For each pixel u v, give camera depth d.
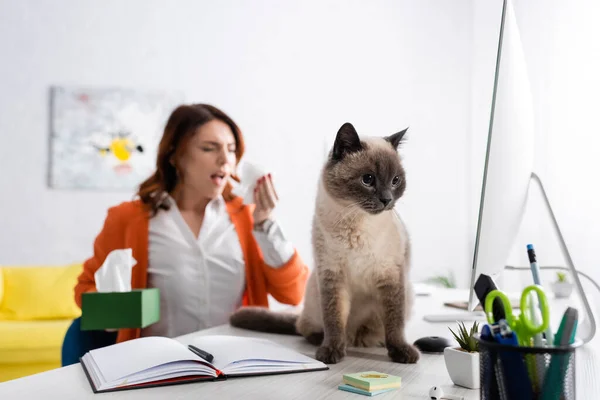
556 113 2.58
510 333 0.61
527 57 2.75
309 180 3.81
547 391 0.59
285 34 3.87
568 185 2.48
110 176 3.84
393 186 1.05
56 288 3.28
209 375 0.82
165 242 1.74
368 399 0.74
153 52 3.88
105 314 1.42
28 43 3.85
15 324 3.00
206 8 3.88
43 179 3.83
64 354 1.60
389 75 3.79
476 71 3.62
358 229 0.99
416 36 3.77
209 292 1.76
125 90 3.86
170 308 1.73
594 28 2.44
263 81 3.87
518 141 0.89
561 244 1.04
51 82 3.85
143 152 3.85
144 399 0.73
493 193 0.87
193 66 3.87
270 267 1.75
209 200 1.82
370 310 1.07
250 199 1.67
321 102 3.83
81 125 3.85
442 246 3.69
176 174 1.80
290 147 3.84
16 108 3.83
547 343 0.62
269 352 0.91
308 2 3.86
